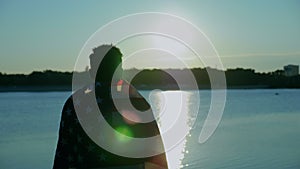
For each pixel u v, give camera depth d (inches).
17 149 775.7
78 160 127.1
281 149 751.7
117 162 128.0
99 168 127.1
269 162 625.0
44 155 701.9
